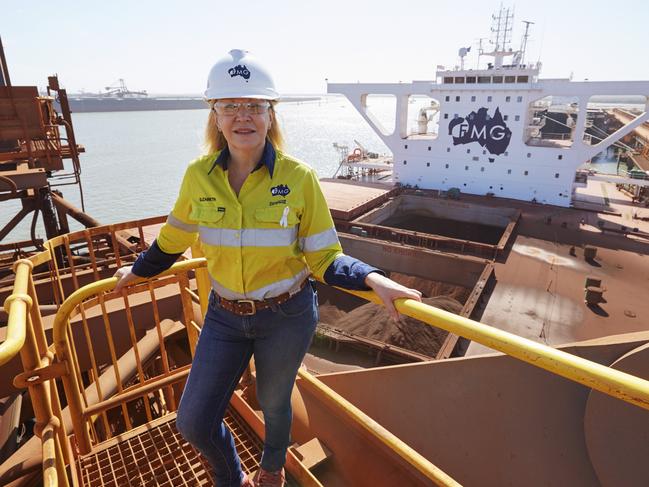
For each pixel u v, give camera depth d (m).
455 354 18.33
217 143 1.92
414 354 18.05
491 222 37.50
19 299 2.06
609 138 35.62
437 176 43.12
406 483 2.56
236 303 1.86
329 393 2.75
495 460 2.84
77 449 2.80
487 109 39.12
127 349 5.88
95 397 5.14
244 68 1.65
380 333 20.25
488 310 22.45
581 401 2.59
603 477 2.48
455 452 3.00
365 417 2.48
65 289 8.27
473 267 26.97
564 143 40.09
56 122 13.90
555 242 30.58
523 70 37.09
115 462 2.74
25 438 9.38
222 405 1.93
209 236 1.78
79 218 14.53
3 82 15.45
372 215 36.09
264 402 2.07
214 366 1.92
